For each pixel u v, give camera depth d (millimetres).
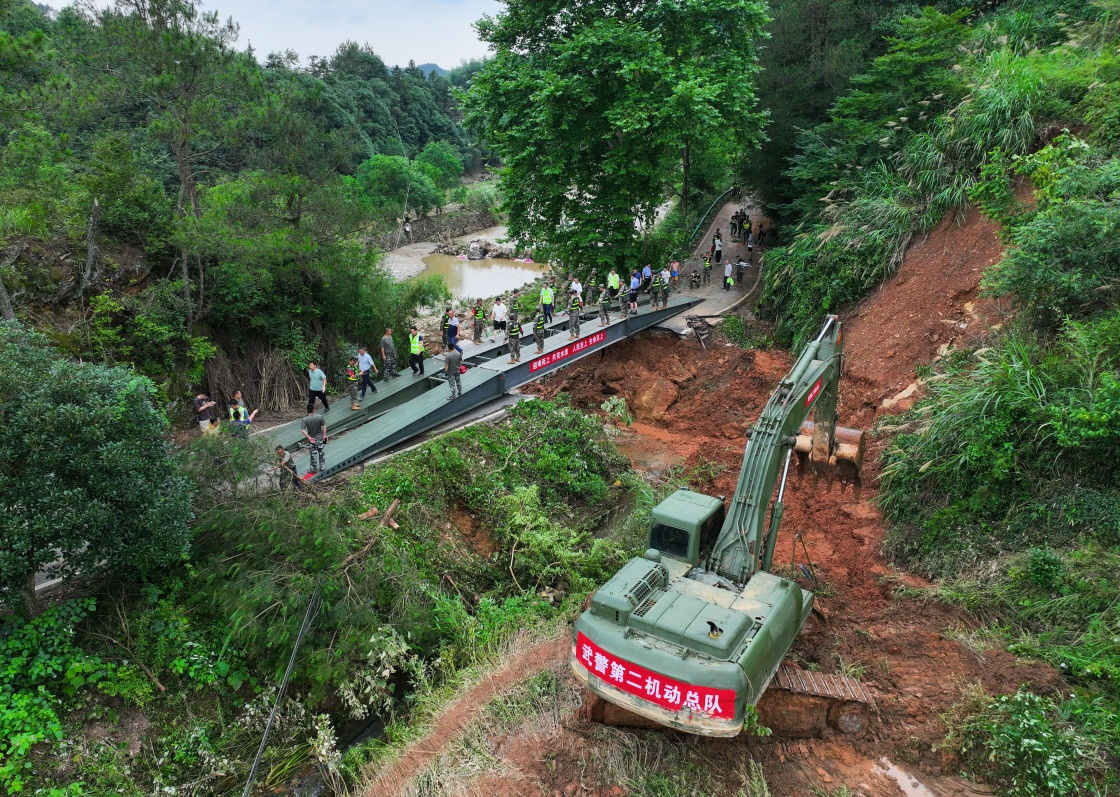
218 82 17547
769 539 8766
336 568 10820
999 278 13102
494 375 16938
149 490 9516
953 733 7848
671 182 31812
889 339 17641
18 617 9297
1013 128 17672
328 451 14477
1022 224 14445
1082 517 9906
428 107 92062
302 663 10281
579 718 8547
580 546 13773
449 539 13391
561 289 29922
